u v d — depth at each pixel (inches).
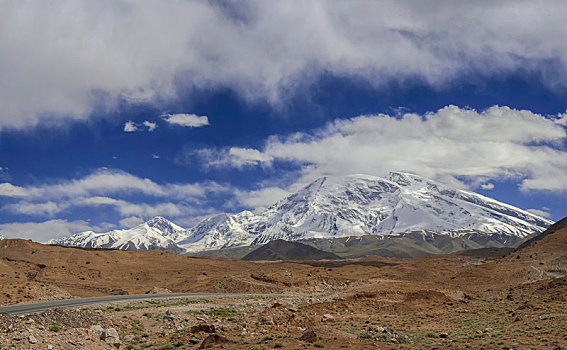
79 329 1425.9
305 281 4549.7
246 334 1653.5
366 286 4355.3
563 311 2335.1
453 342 1594.5
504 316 2272.4
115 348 1401.3
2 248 5639.8
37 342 1216.8
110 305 2155.5
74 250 6210.6
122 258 6392.7
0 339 1183.6
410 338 1663.4
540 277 4970.5
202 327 1726.1
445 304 2864.2
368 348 1430.9
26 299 2486.5
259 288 3959.2
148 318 1962.4
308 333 1537.9
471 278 5167.3
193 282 5064.0
